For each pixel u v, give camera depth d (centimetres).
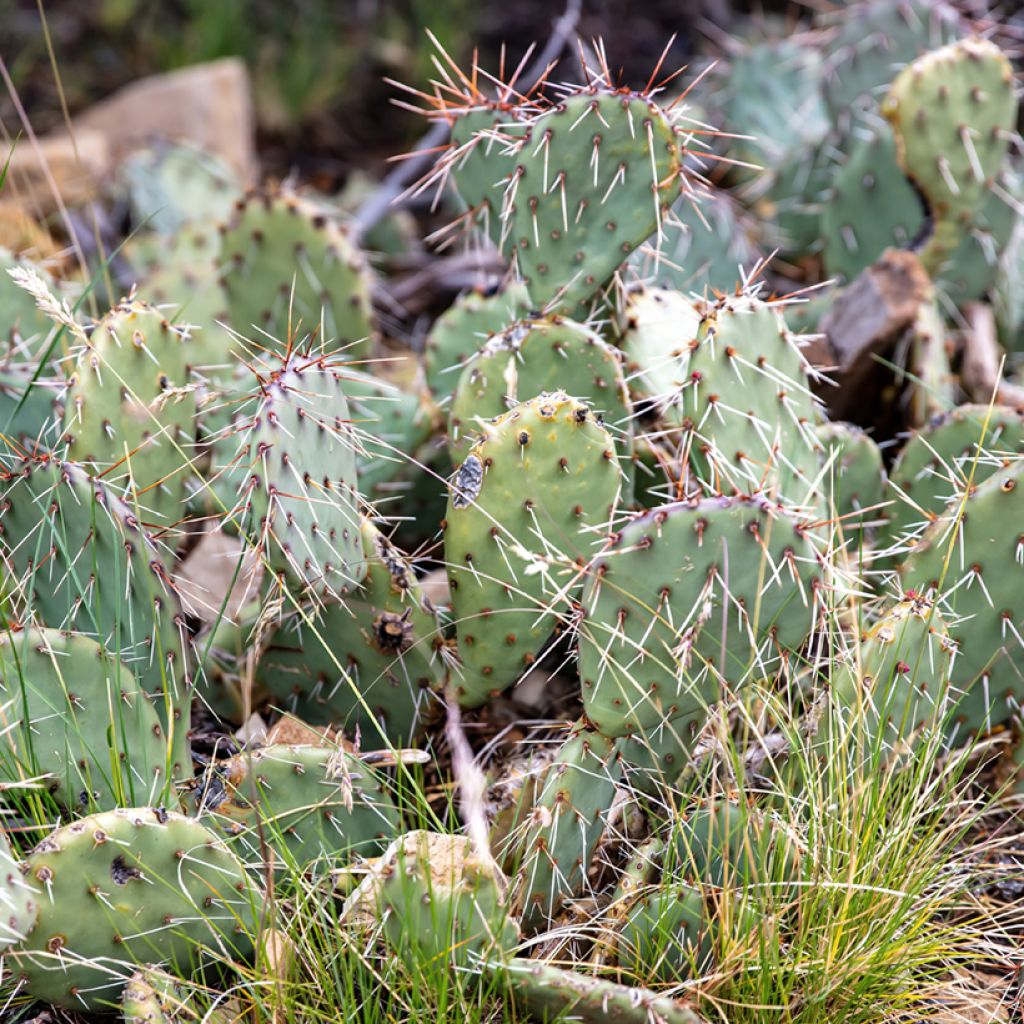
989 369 174
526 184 148
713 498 136
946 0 195
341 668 142
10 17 344
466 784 137
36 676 138
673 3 341
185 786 142
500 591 142
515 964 132
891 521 155
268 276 167
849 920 136
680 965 138
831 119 191
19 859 136
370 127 335
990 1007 140
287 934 136
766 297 178
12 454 150
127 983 134
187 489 150
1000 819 148
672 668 137
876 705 141
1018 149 203
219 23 333
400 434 157
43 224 185
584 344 147
